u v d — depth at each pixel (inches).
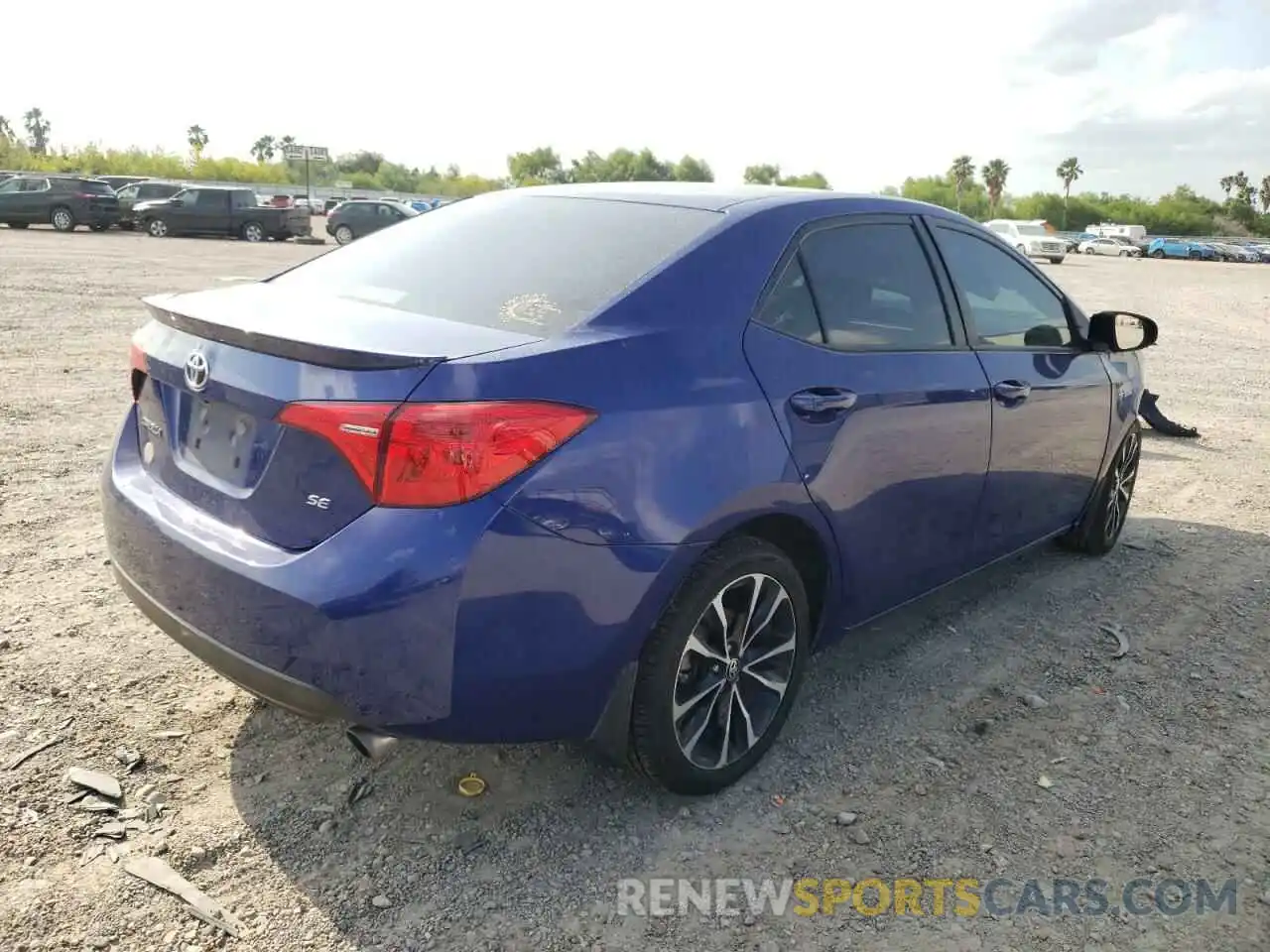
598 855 104.3
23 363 329.4
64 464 220.7
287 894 96.3
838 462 118.7
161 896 94.6
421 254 128.0
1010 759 126.2
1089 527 195.2
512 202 139.6
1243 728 136.3
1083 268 1502.2
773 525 114.3
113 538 114.3
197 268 721.0
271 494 96.4
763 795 116.2
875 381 124.3
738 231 118.6
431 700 91.6
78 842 100.8
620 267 112.3
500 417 90.0
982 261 154.9
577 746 123.7
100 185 1163.3
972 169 3907.5
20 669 132.3
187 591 101.0
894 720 134.5
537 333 101.8
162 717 124.1
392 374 90.0
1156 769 125.3
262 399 95.5
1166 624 170.1
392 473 88.9
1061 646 159.8
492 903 96.7
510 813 110.2
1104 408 181.0
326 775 114.9
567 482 93.1
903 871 104.4
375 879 99.1
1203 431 328.5
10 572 162.1
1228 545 212.4
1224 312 801.6
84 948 87.8
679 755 108.4
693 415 102.9
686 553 101.5
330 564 89.7
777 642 119.5
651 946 92.7
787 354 115.0
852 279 129.0
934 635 161.9
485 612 90.7
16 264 676.7
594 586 95.7
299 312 106.2
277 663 93.7
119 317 449.1
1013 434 152.0
